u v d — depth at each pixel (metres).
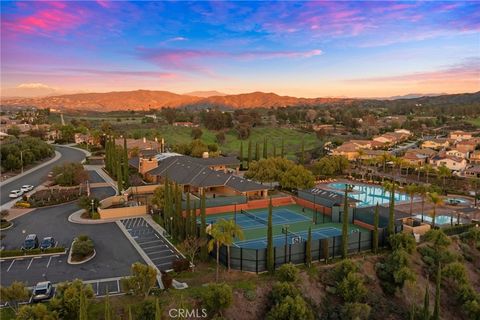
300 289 47.03
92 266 49.31
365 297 48.78
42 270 47.97
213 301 40.06
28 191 87.69
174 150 143.62
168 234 61.72
